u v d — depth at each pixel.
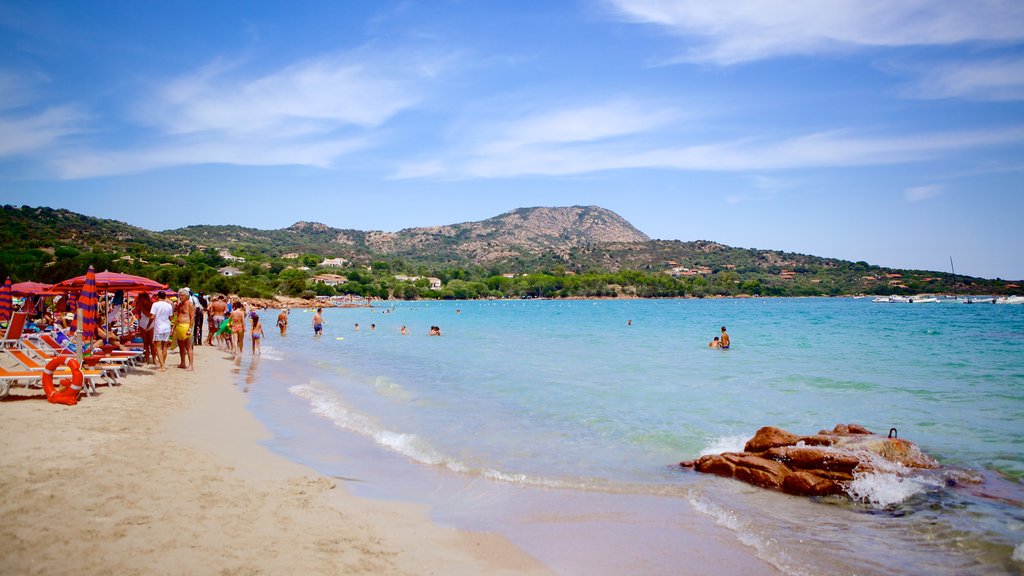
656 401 13.39
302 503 6.25
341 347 27.59
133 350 15.45
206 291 80.69
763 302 144.25
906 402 13.32
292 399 13.07
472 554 5.36
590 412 12.17
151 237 183.62
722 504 6.96
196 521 5.43
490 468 8.24
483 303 143.50
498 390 14.85
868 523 6.38
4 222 111.06
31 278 59.88
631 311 86.06
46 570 4.24
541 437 10.10
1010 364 20.11
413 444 9.34
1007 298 124.88
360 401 13.17
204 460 7.50
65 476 6.36
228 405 11.67
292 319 60.50
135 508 5.61
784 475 7.61
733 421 11.38
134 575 4.27
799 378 16.94
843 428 9.25
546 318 63.88
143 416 9.80
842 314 68.62
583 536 5.91
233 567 4.55
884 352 24.45
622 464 8.59
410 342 30.78
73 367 10.41
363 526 5.79
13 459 6.85
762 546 5.72
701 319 58.81
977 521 6.41
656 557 5.45
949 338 32.06
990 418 11.59
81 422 8.96
